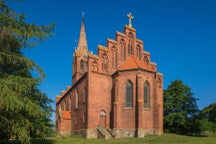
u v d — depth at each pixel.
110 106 53.88
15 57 19.25
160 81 59.81
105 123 52.88
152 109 51.06
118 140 42.25
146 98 50.97
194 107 69.19
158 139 41.72
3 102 16.42
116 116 50.09
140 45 60.06
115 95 51.22
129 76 51.06
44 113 20.03
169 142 38.44
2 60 19.02
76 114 60.19
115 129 49.56
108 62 55.34
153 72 52.59
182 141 39.28
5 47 19.73
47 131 23.64
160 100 58.62
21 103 17.11
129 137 47.22
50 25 20.64
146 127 49.41
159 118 54.47
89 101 52.03
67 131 63.41
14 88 17.89
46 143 35.66
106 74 54.72
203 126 72.00
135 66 51.56
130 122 49.09
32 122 20.61
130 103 50.12
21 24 19.88
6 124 19.06
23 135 18.09
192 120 68.88
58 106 83.56
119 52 56.84
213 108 81.69
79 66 86.69
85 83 55.09
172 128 70.50
